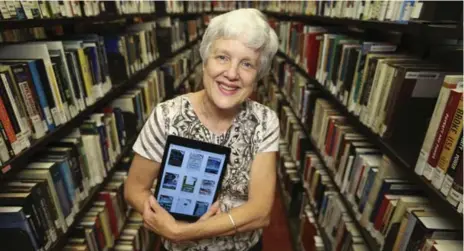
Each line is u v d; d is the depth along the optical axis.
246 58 0.83
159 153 0.95
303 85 2.43
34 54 1.11
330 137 1.77
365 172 1.31
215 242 1.06
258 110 0.98
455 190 0.75
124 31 2.32
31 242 0.95
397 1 1.12
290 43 3.15
